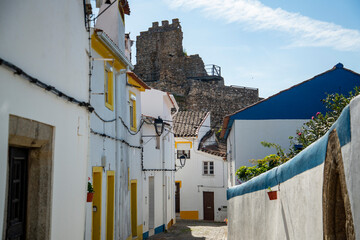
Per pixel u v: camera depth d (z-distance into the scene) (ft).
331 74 53.83
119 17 43.27
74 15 20.20
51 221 16.83
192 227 74.95
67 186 18.92
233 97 133.28
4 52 12.71
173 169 78.64
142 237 55.16
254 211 30.45
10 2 13.08
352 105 12.15
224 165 92.32
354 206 12.15
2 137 12.48
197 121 100.68
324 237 14.87
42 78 15.90
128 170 46.47
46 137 16.46
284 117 54.39
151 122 59.57
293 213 19.71
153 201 63.41
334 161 13.93
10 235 15.05
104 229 35.58
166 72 137.08
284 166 21.45
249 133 54.70
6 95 12.71
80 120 20.86
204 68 139.23
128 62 42.22
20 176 16.02
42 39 15.92
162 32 140.26
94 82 34.09
